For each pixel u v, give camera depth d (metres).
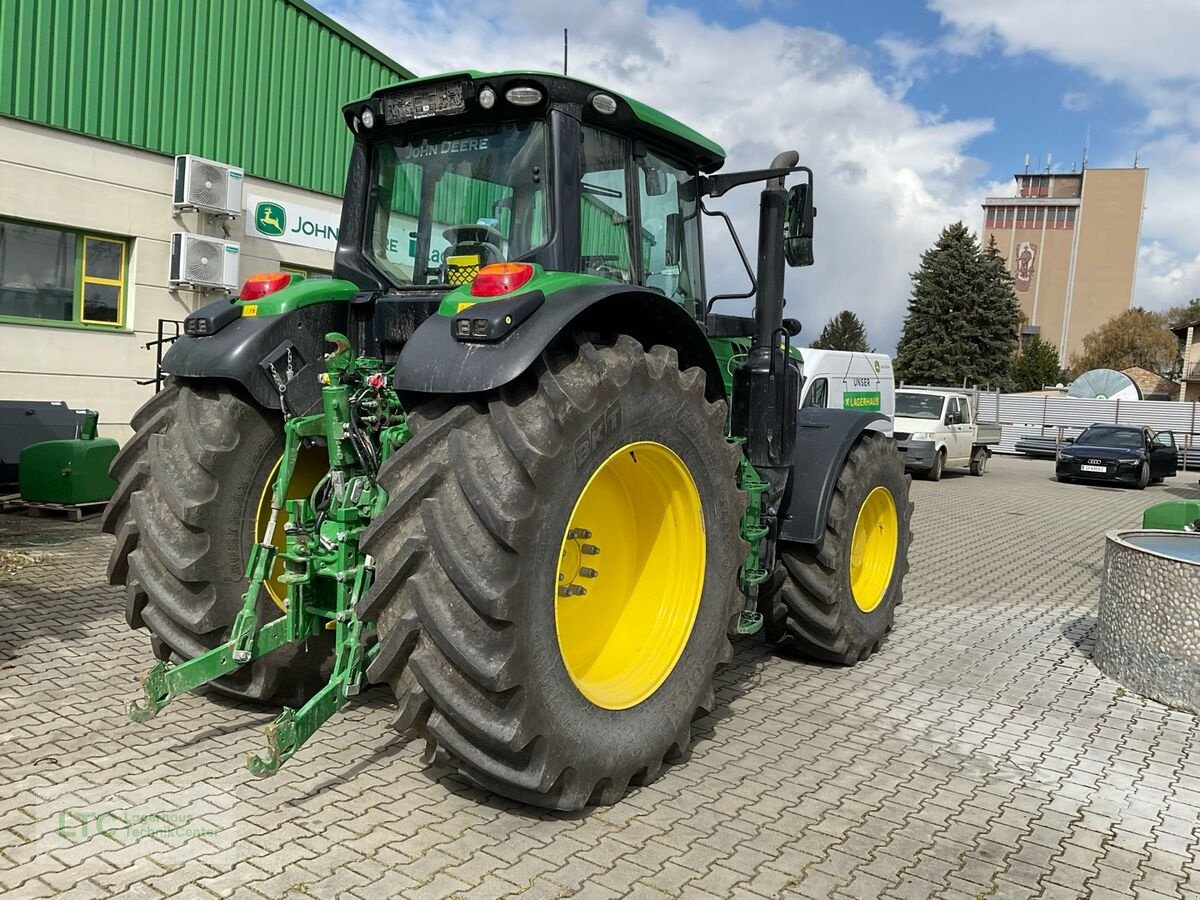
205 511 3.60
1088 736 4.31
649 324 3.70
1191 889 2.98
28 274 10.07
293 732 2.95
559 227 3.59
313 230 12.83
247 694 3.85
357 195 4.16
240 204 11.48
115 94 10.55
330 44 12.77
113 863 2.79
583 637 3.67
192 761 3.52
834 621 4.88
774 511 4.59
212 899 2.62
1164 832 3.37
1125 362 75.06
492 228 3.77
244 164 11.89
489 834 3.07
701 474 3.68
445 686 2.89
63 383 10.31
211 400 3.77
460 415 2.99
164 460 3.69
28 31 9.78
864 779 3.70
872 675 5.09
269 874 2.76
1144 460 19.55
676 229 4.55
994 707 4.65
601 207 3.91
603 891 2.76
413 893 2.70
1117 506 15.38
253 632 3.39
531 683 2.91
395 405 3.61
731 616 3.90
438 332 3.14
